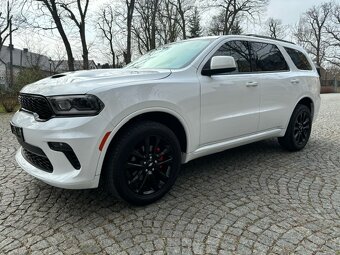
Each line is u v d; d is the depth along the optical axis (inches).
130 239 98.0
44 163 114.0
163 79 120.3
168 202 123.6
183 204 121.8
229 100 142.9
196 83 129.1
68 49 770.8
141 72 124.1
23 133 113.3
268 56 173.6
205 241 96.4
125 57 989.8
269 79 164.6
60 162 104.4
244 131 154.6
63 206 120.5
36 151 111.8
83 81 107.6
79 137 100.0
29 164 122.0
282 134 182.4
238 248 92.7
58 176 105.6
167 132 120.4
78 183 103.1
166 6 1169.4
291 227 104.0
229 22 1252.5
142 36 1202.0
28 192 133.4
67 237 99.3
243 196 128.6
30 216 113.0
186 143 129.9
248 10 1239.5
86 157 102.1
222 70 132.2
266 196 128.6
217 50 145.1
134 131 111.4
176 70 129.0
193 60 135.9
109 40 1269.7
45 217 112.2
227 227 104.4
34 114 112.1
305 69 200.8
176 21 1204.5
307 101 202.7
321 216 111.3
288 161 176.1
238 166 167.0
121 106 106.0
